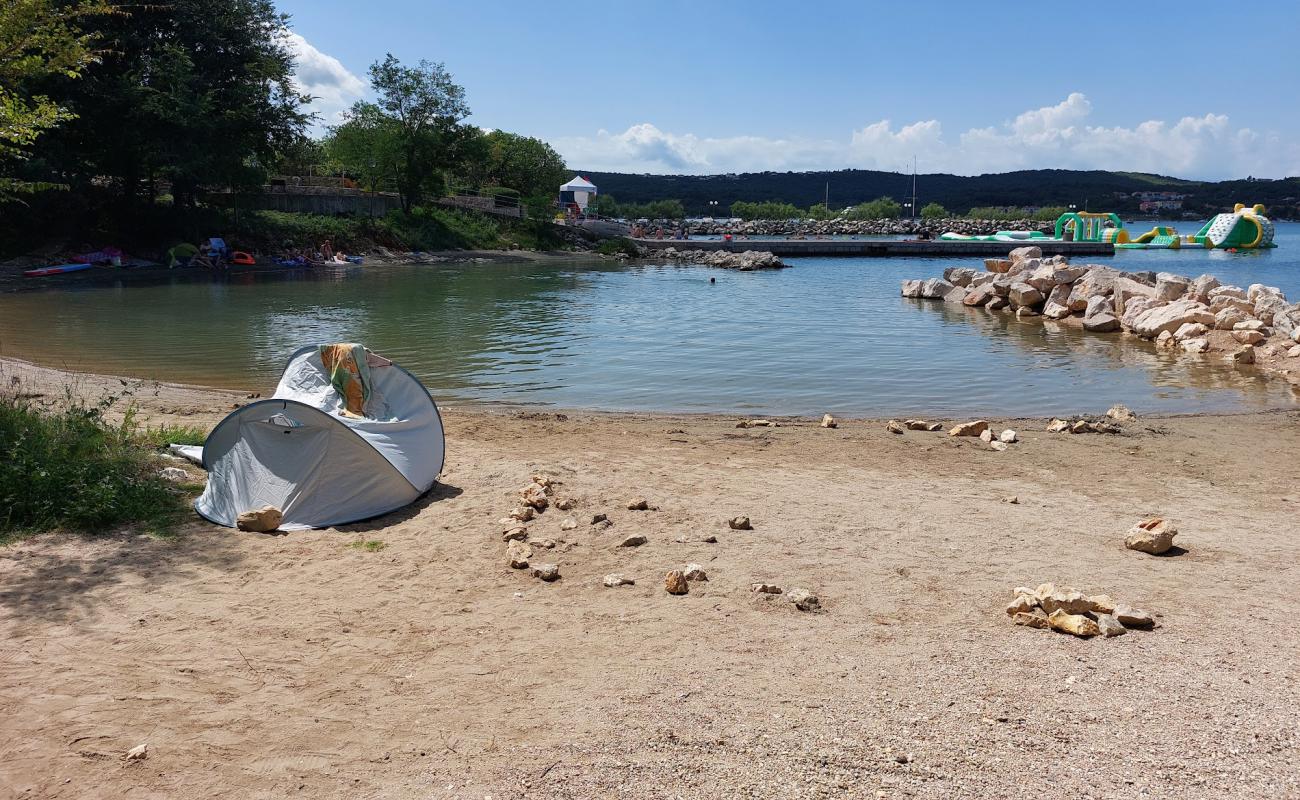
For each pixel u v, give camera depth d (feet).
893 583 22.77
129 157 137.90
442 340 76.07
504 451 37.45
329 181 214.48
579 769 14.06
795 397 54.80
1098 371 65.87
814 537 26.50
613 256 221.46
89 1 35.50
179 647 18.44
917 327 92.48
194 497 28.30
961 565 24.25
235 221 158.20
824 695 16.49
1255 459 38.47
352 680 17.20
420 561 23.99
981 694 16.47
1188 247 307.17
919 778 13.67
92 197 143.02
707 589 22.21
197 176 139.64
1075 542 26.50
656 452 38.11
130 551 23.79
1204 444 41.45
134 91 128.88
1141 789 13.35
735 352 72.84
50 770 14.01
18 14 30.19
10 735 14.93
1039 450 39.86
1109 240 299.79
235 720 15.64
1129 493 32.78
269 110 150.10
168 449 32.81
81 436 30.17
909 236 377.30
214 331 77.10
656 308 107.55
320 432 27.91
